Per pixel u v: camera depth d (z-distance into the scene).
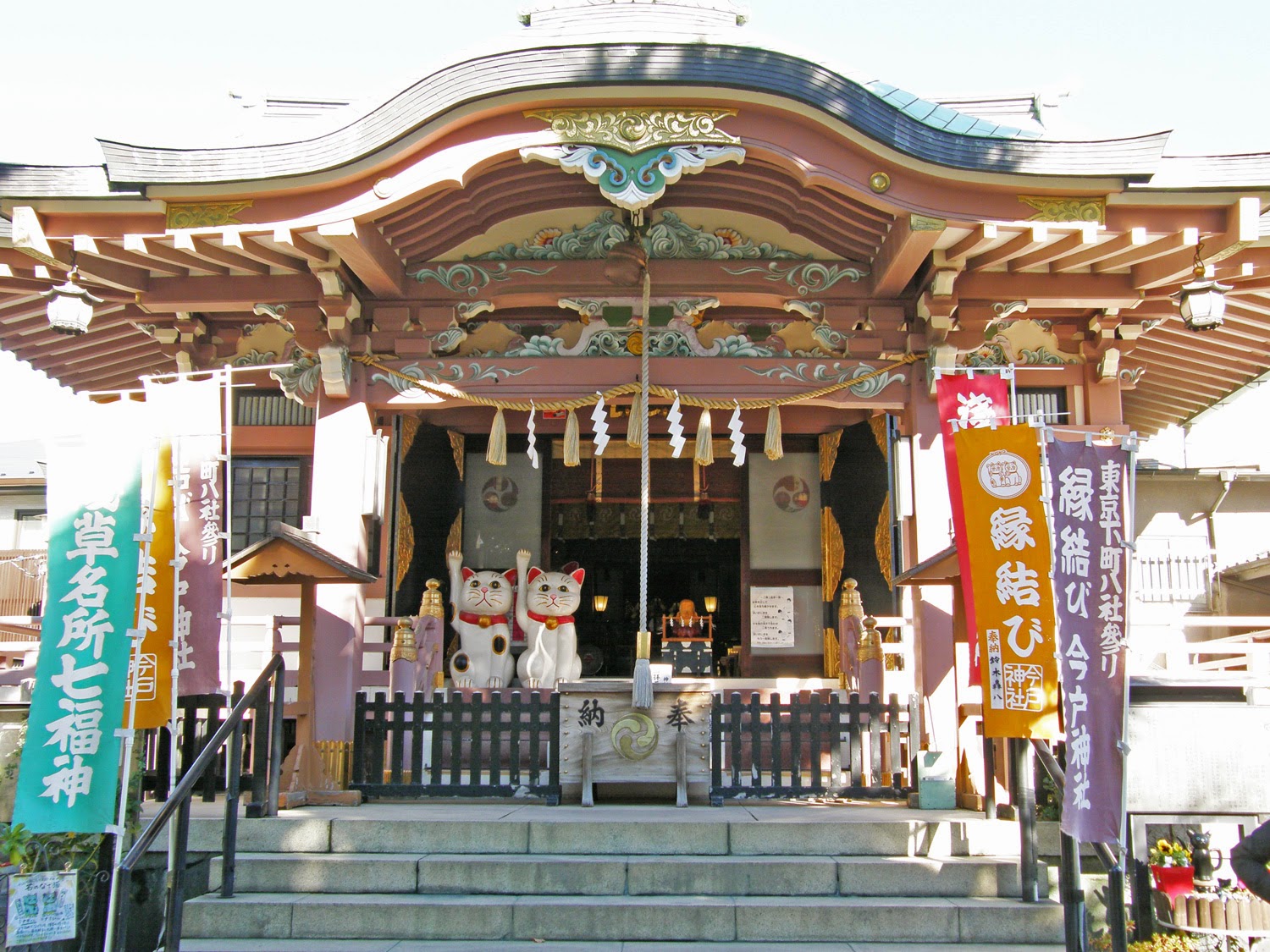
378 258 8.88
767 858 6.84
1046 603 6.39
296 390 9.70
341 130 8.05
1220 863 7.06
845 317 9.70
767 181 8.95
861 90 8.02
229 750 6.72
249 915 6.33
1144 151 7.86
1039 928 6.28
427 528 11.36
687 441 13.02
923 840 7.01
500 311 10.35
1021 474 6.52
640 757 8.12
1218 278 8.91
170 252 8.92
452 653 11.41
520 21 8.97
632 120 8.18
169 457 6.46
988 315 9.29
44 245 8.24
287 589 10.92
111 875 6.20
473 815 7.36
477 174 8.48
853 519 11.65
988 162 7.99
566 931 6.27
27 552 20.39
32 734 5.78
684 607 13.71
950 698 8.89
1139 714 7.23
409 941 6.23
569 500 13.02
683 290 9.75
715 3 8.95
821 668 12.27
